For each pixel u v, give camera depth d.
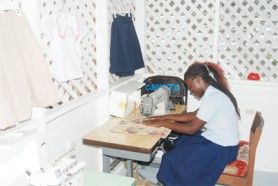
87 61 2.72
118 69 2.94
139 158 2.16
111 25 2.93
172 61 3.69
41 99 1.67
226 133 2.36
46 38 2.18
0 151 1.54
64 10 2.38
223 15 3.45
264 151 3.40
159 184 2.94
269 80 3.43
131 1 3.49
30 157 1.70
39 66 1.65
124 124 2.57
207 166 2.33
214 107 2.36
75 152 2.53
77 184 1.61
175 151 2.41
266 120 3.34
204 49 3.55
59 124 2.30
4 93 1.47
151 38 3.72
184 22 3.55
